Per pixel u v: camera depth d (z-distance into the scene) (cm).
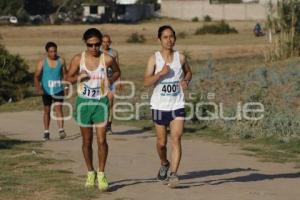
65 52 8781
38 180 1966
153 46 10312
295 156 2473
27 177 2011
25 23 18975
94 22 19575
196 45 10006
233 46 9262
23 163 2259
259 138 2859
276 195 1781
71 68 1803
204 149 2655
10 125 3444
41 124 3478
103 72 1789
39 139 2939
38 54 8494
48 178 1998
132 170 2175
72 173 2089
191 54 7675
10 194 1775
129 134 3094
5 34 13900
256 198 1742
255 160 2394
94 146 2647
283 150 2616
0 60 4625
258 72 3938
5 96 4541
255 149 2639
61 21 19675
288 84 3591
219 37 12719
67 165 2238
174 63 1833
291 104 3216
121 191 1828
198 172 2150
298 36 4941
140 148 2670
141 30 15475
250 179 2028
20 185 1892
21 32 14488
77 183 1927
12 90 4544
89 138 1825
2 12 19912
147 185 1912
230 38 12200
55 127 3316
